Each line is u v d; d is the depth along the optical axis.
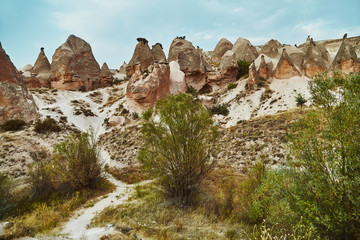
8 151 20.23
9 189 11.96
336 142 5.79
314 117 6.41
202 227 7.95
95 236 7.29
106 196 13.20
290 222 5.83
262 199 7.61
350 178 5.38
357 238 4.98
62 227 8.65
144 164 11.24
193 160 10.32
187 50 59.03
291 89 40.41
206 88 58.69
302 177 6.34
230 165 16.23
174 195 10.97
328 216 5.05
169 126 10.66
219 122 36.81
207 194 11.27
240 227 7.81
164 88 44.31
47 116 31.92
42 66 58.47
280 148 16.89
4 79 28.09
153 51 71.19
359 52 55.28
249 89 44.75
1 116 26.61
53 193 12.69
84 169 14.13
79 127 34.22
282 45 65.88
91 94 50.56
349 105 5.62
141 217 9.09
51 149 23.50
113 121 35.81
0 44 28.84
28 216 9.25
